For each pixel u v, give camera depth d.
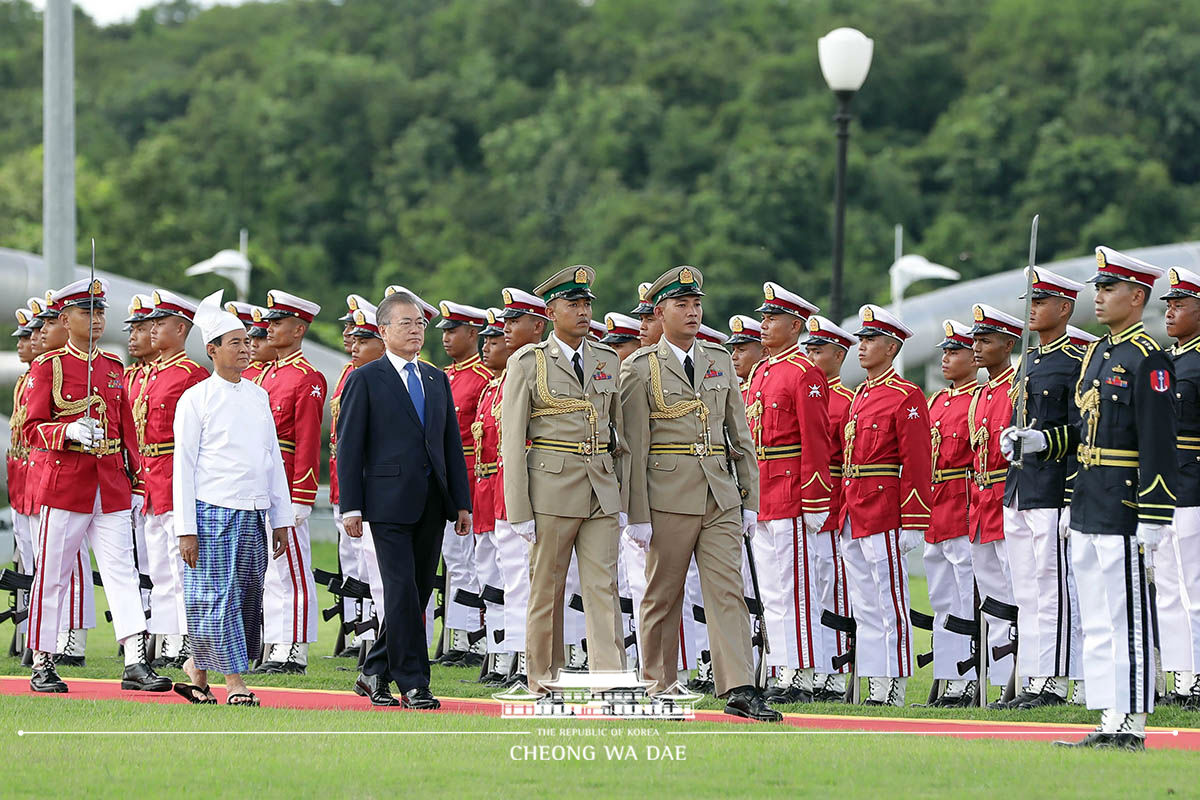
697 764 25.61
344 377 44.03
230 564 32.69
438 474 32.59
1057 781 24.36
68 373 36.41
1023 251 185.88
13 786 23.81
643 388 32.97
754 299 167.00
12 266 80.75
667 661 33.31
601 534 32.41
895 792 23.56
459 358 44.47
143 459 40.09
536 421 32.62
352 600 44.88
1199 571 35.09
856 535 37.34
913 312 94.25
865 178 192.62
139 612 36.03
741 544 33.19
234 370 33.28
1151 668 28.81
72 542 35.69
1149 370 28.62
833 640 38.19
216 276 169.50
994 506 37.50
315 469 41.28
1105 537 28.80
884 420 37.25
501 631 40.28
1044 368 34.00
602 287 174.38
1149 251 98.12
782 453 37.41
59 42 57.78
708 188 195.00
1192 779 24.61
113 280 86.00
